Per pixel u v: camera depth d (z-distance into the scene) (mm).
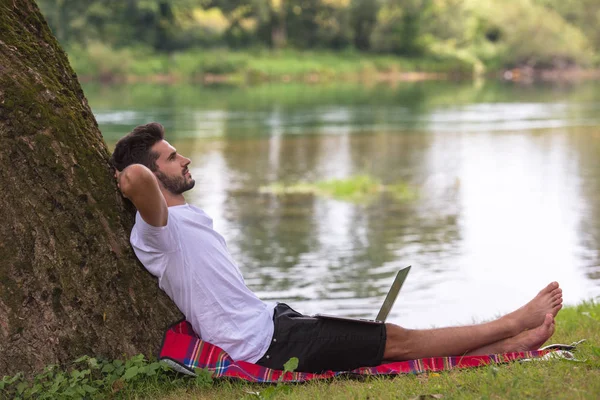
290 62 82375
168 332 4672
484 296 11461
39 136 4676
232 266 4703
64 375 4535
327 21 90188
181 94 58094
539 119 39719
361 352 4637
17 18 4984
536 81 83125
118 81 73562
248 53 83562
